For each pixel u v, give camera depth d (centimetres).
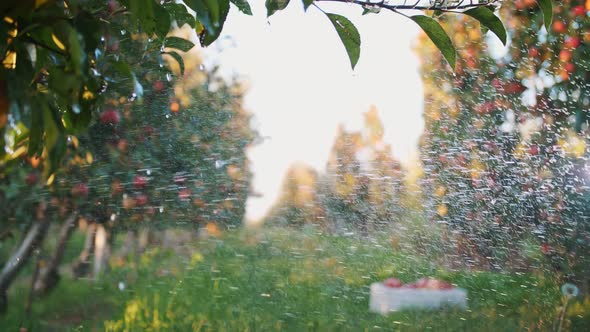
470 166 680
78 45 80
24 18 89
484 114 651
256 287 543
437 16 134
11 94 84
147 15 112
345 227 799
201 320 450
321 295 534
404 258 689
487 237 662
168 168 506
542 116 561
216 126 586
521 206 615
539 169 572
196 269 581
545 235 564
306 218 793
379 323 458
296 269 621
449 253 693
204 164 563
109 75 108
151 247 613
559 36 517
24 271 482
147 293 505
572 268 536
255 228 711
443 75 711
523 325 458
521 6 485
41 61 99
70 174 420
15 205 393
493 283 579
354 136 832
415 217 751
